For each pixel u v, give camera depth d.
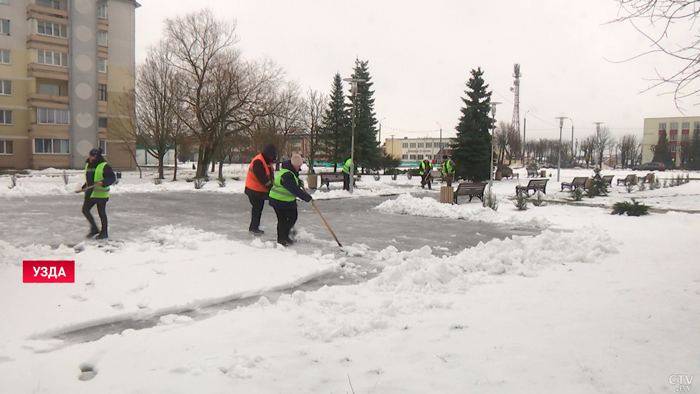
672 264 7.21
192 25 30.55
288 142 47.12
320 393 3.06
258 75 31.81
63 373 3.33
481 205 17.48
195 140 30.28
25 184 22.47
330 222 12.51
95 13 43.53
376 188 26.94
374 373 3.37
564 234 9.11
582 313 4.81
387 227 11.65
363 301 5.27
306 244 8.83
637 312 4.82
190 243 8.04
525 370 3.42
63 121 42.78
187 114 30.59
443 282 6.11
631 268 6.98
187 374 3.29
